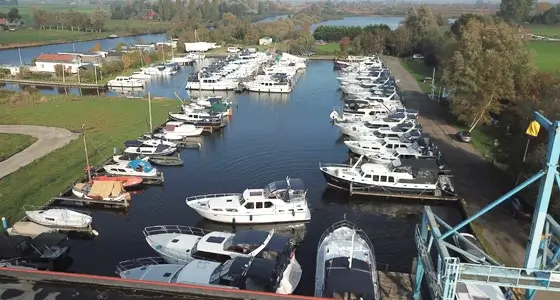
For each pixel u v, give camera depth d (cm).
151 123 6047
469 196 3859
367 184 4022
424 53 11950
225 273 2427
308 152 5197
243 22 16988
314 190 4200
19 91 8544
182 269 2638
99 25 19225
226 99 7394
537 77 5562
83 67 10212
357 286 2334
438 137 5438
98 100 7644
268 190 3625
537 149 3422
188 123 6084
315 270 2973
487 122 5541
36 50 14662
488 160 4631
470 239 3044
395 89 7694
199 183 4353
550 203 3061
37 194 3906
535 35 15088
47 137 5475
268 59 11606
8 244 2875
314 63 12438
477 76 5416
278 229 3556
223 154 5150
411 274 2766
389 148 4919
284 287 2550
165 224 3600
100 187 3894
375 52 13275
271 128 6197
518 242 3114
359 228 3525
